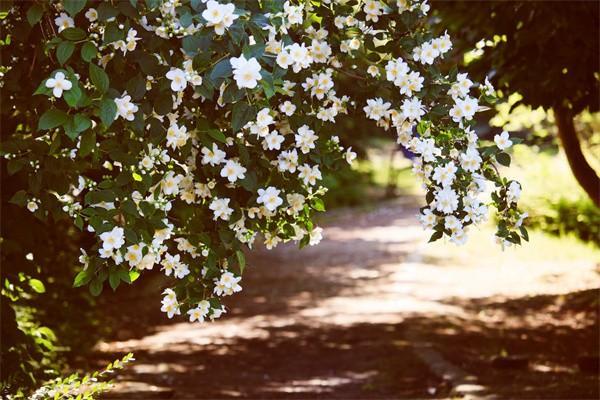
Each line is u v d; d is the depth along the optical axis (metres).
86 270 3.53
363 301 13.92
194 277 3.93
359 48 4.15
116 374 9.16
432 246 19.16
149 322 12.45
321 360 10.09
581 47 7.11
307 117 3.97
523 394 7.69
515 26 7.43
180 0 3.46
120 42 3.47
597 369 8.76
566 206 18.53
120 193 3.54
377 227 25.12
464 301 13.37
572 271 14.85
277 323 12.32
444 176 3.77
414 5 4.06
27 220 5.29
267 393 8.52
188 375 9.31
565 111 8.19
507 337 10.70
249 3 3.42
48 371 6.45
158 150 3.73
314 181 3.98
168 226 3.74
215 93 3.88
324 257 19.38
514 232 3.92
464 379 8.41
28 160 3.98
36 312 8.26
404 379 8.91
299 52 3.46
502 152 3.90
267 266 18.14
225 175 3.75
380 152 37.91
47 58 4.03
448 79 3.98
